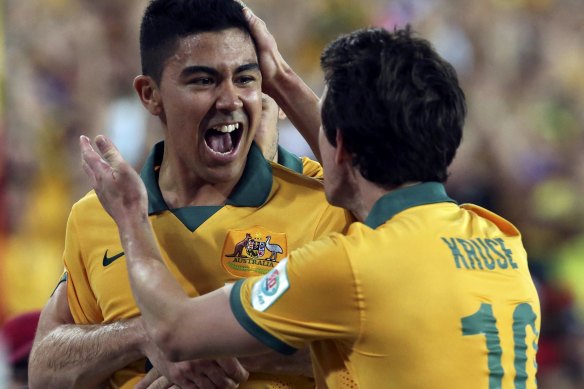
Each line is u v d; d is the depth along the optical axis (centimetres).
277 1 2758
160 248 930
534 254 2388
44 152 2289
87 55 2478
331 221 937
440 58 822
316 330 780
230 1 903
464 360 773
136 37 2548
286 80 970
